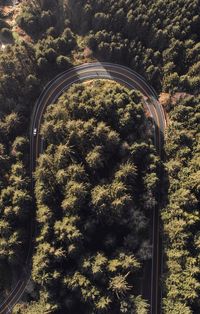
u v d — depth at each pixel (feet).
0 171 410.93
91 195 381.60
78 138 394.11
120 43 438.40
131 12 424.05
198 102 401.70
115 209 371.15
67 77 452.35
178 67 424.46
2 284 410.93
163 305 368.07
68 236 368.07
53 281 373.81
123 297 358.02
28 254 413.39
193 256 356.18
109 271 363.76
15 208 388.57
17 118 418.31
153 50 432.66
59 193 401.70
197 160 376.27
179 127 397.19
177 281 350.02
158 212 397.60
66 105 406.41
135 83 444.14
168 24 418.72
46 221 385.70
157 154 406.82
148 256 379.96
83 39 468.34
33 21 464.65
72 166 384.47
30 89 428.97
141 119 406.00
